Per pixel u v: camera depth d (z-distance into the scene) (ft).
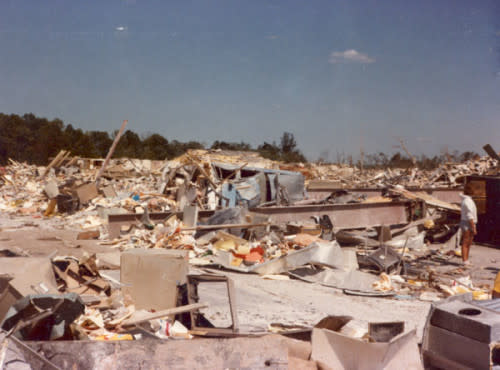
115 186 109.09
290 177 65.72
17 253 29.04
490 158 100.12
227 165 67.21
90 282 22.86
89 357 12.78
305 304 26.35
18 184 119.55
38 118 279.90
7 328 13.75
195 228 42.24
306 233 46.60
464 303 16.58
